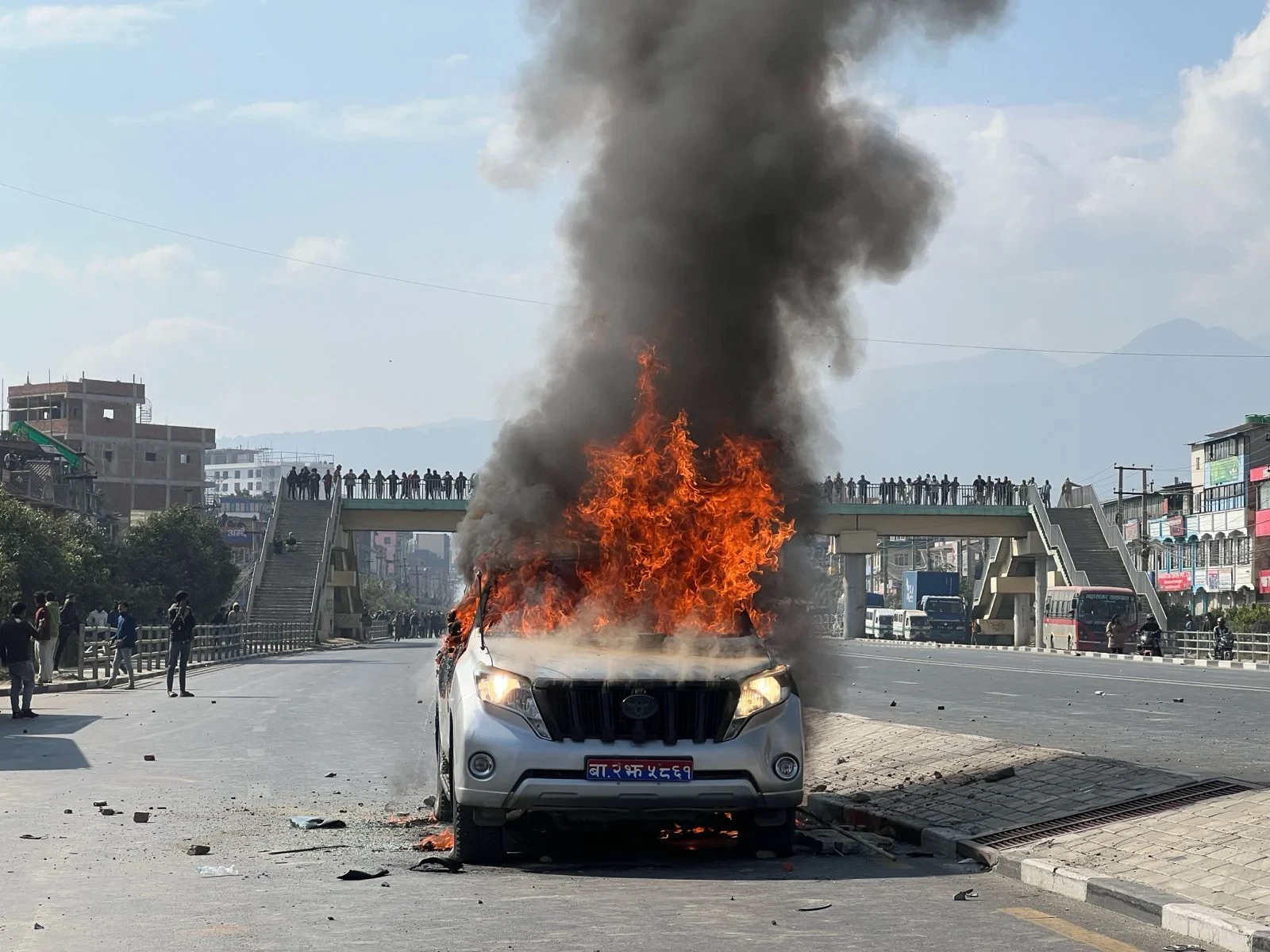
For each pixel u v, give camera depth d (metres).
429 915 7.24
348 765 15.09
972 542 137.62
